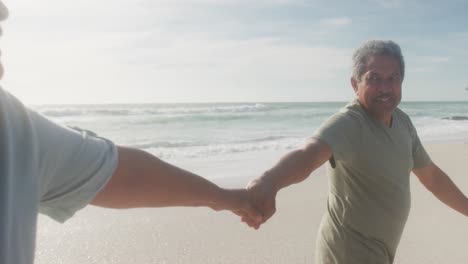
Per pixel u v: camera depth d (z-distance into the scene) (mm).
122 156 1170
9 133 713
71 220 5445
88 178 938
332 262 2432
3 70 681
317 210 6168
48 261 4238
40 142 815
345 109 2373
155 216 5754
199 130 23625
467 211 3002
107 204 1168
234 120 32406
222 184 7891
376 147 2299
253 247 4727
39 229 5082
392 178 2346
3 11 644
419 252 4594
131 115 35156
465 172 8961
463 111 54875
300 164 2039
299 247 4742
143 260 4352
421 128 23984
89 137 987
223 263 4316
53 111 32312
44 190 852
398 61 2361
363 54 2389
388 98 2320
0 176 682
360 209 2338
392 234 2422
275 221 5625
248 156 11859
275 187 1910
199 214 5883
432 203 6453
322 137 2166
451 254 4527
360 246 2348
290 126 26672
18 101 770
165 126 26547
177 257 4445
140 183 1194
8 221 670
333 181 2432
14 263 676
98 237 4914
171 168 1307
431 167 2869
